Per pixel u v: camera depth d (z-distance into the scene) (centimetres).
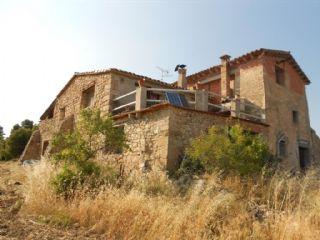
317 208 662
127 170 1158
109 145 1020
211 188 766
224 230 594
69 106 1795
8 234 536
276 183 803
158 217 590
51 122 1959
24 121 2934
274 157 1233
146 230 582
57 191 777
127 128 1272
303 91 1811
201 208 636
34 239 523
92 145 992
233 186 837
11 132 2534
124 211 619
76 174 836
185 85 1692
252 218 666
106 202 664
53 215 657
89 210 653
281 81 1697
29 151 1970
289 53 1666
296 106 1720
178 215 600
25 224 600
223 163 949
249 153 959
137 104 1229
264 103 1507
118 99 1383
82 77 1680
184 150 1099
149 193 809
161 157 1077
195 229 574
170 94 1341
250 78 1605
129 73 1472
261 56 1576
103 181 848
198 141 1002
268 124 1488
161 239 546
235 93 1672
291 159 1583
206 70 1827
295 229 568
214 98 1627
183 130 1123
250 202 749
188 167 1002
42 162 993
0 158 2255
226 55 1705
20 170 1285
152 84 1527
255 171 944
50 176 840
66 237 551
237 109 1368
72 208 671
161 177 944
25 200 737
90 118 980
